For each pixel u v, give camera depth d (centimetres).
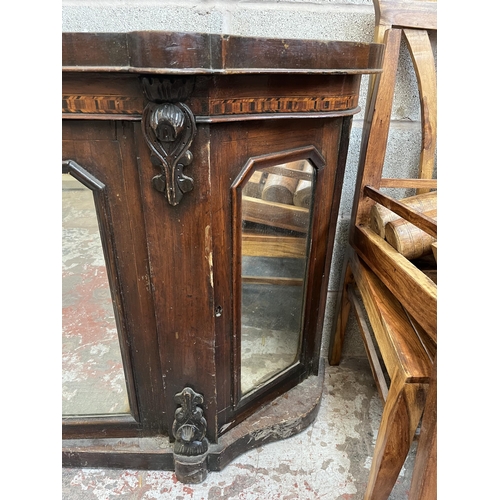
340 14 84
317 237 78
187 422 73
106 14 83
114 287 64
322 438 88
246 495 76
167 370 70
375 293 74
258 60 48
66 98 50
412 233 74
